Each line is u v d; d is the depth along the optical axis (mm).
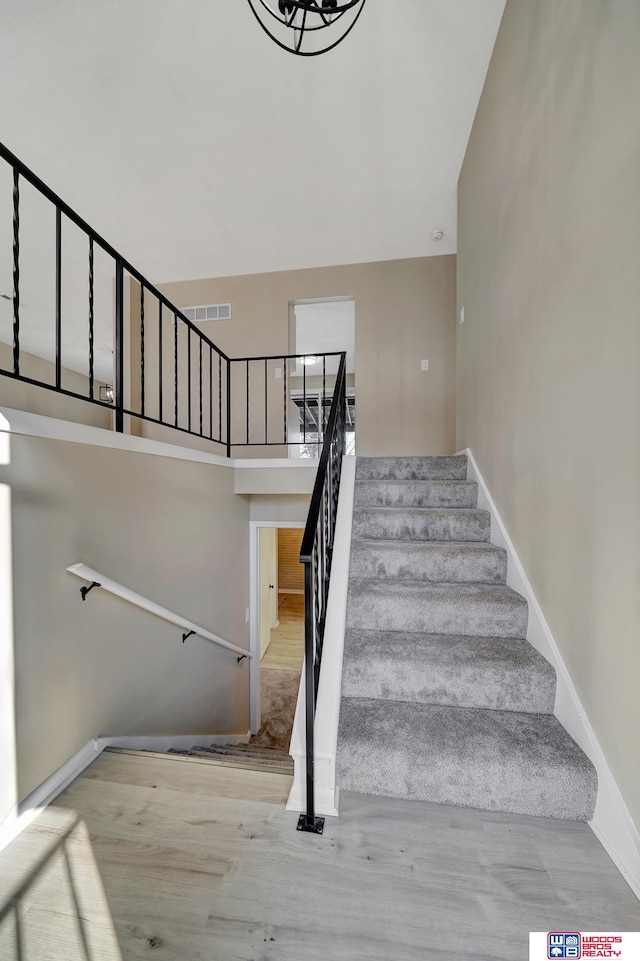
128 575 1880
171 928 911
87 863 1076
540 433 1610
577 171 1308
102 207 3506
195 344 4809
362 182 3246
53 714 1398
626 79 1040
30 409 4023
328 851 1086
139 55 2219
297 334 6805
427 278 4363
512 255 1941
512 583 1890
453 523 2273
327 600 1694
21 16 2025
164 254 4254
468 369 2879
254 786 1362
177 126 2686
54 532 1429
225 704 3227
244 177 3176
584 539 1271
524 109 1771
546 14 1533
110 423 5062
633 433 1029
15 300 1308
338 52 2219
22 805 1241
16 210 1292
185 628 2322
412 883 997
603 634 1162
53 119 2613
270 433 4668
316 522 1310
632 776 1027
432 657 1520
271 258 4363
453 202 3482
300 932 896
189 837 1147
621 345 1080
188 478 2545
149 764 1500
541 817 1183
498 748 1243
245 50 2201
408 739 1288
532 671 1431
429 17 2045
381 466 2949
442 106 2561
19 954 874
